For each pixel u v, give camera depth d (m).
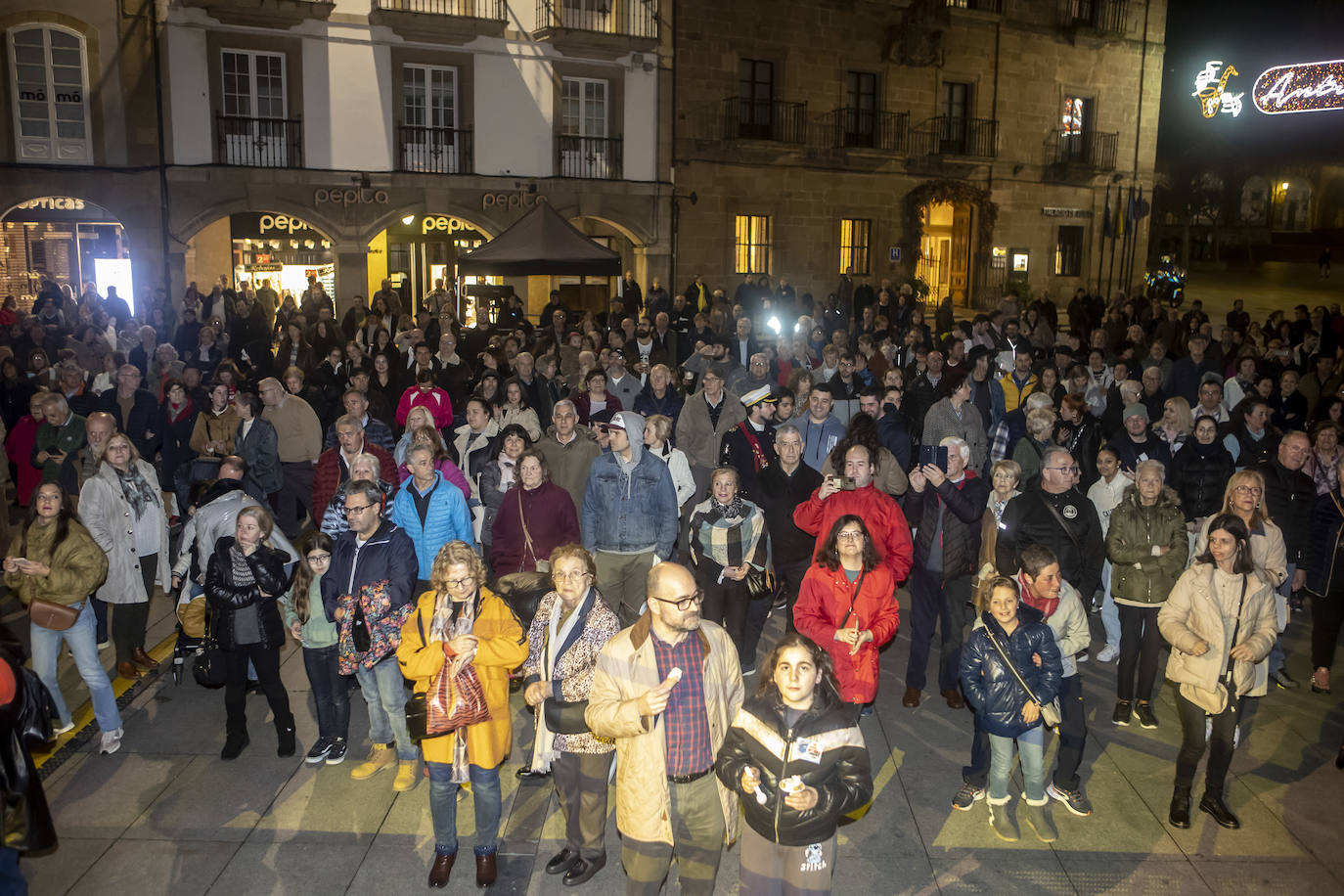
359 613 5.62
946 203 30.69
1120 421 10.69
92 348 15.64
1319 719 7.00
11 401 12.31
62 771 6.15
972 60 29.81
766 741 4.01
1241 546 5.46
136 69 20.50
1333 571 7.12
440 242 26.12
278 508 10.09
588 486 7.20
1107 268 33.78
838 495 6.42
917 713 7.04
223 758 6.30
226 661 6.14
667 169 25.61
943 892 5.05
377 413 10.82
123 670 7.50
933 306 31.05
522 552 6.91
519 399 9.56
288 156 21.83
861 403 9.13
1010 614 5.34
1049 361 13.05
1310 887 5.11
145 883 5.08
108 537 7.20
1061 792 5.78
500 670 5.03
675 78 25.39
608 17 24.78
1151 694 7.10
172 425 10.44
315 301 20.69
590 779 4.98
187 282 23.44
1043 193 31.88
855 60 27.88
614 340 14.32
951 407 9.20
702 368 12.40
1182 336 21.89
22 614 8.81
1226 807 5.73
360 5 21.97
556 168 24.36
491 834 5.05
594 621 4.95
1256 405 8.88
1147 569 6.55
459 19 22.33
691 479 7.87
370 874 5.18
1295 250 50.31
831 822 4.05
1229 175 51.41
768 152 26.77
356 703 7.19
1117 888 5.09
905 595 9.69
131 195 20.80
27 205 23.52
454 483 7.08
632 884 4.51
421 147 23.05
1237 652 5.40
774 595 8.35
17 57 19.94
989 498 6.81
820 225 28.06
